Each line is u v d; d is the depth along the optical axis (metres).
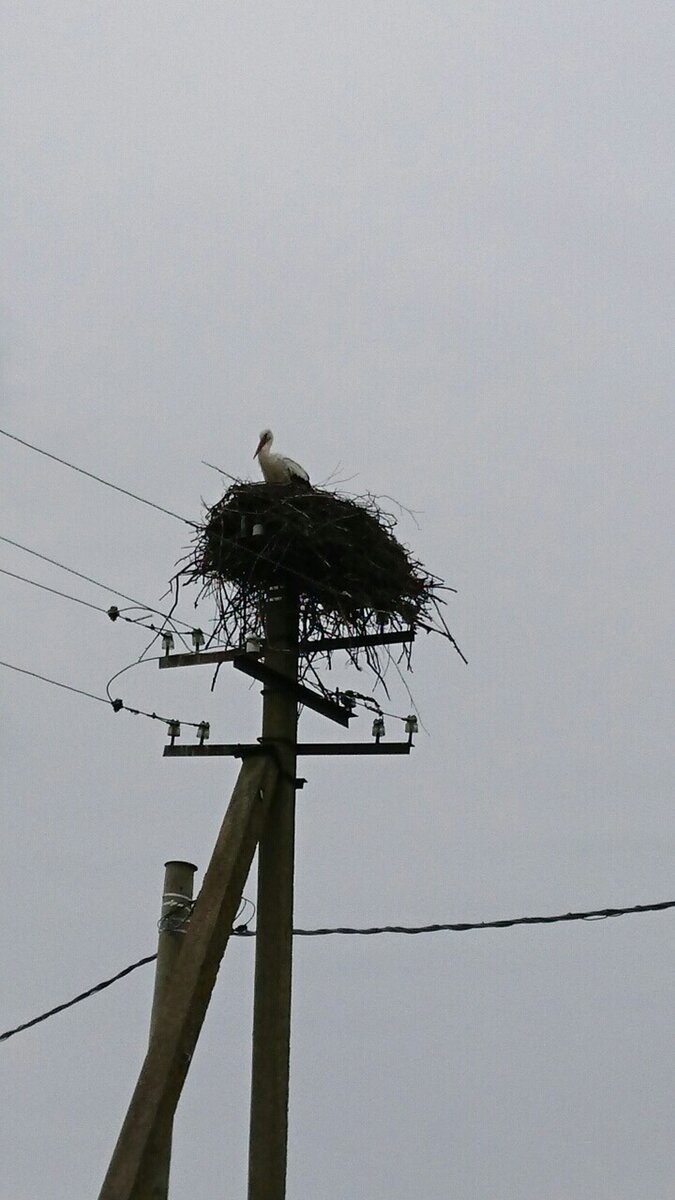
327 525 11.21
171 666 10.98
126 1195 8.21
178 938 10.70
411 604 11.66
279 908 10.15
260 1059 9.81
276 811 10.36
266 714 10.64
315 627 11.41
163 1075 8.67
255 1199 9.48
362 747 10.92
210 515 11.54
